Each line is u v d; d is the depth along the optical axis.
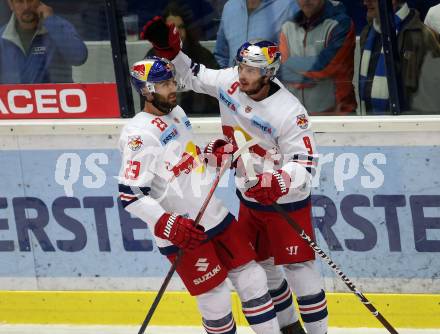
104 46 15.19
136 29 15.05
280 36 14.75
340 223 14.89
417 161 14.45
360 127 14.46
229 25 14.85
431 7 14.05
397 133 14.41
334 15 14.45
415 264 14.76
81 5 15.03
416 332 14.80
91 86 15.43
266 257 13.19
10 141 15.50
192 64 13.02
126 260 15.58
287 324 13.48
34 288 15.96
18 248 15.90
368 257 14.91
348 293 15.02
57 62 15.42
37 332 15.66
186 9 14.88
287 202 12.55
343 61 14.66
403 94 14.61
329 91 14.88
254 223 13.04
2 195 15.77
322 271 15.05
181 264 12.18
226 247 12.28
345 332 14.93
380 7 14.10
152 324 15.66
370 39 14.42
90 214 15.54
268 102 12.21
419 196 14.55
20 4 15.16
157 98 11.73
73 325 15.88
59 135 15.34
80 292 15.80
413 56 14.36
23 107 15.70
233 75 12.66
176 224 11.46
